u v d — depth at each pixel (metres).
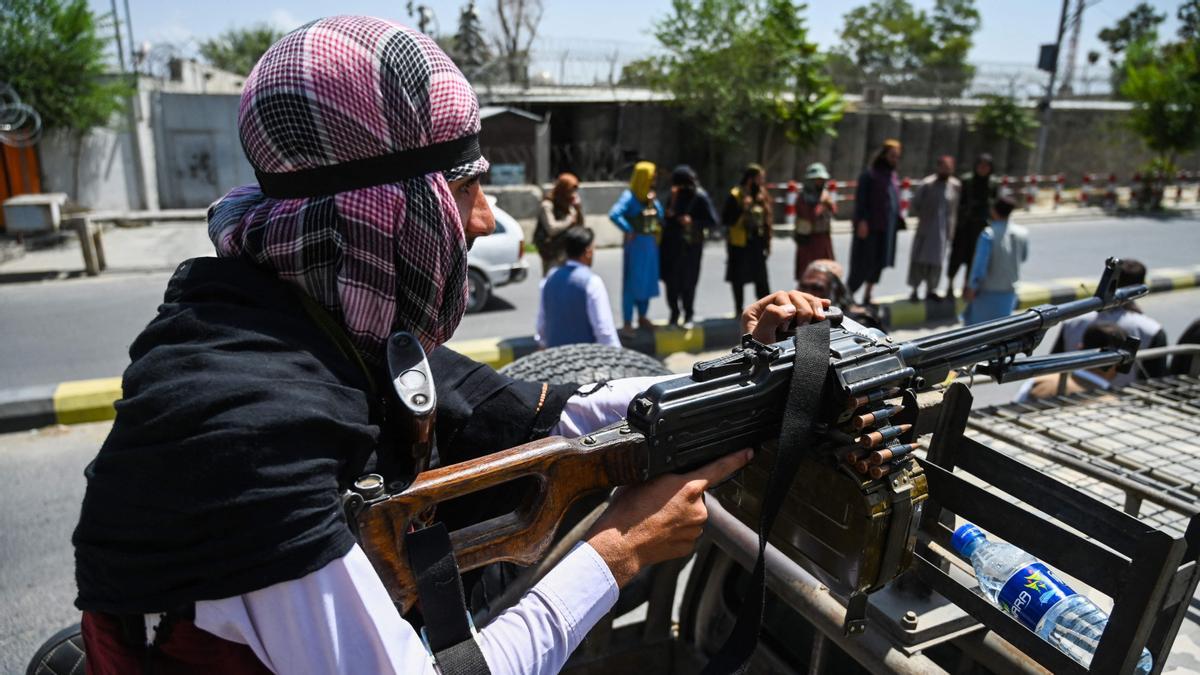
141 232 13.23
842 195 15.59
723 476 1.09
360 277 0.90
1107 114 20.34
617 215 6.81
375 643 0.79
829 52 17.59
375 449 0.92
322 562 0.76
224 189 16.20
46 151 13.60
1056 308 1.41
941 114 18.59
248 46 31.12
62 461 4.73
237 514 0.74
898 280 10.15
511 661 0.88
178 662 0.88
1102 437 2.27
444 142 0.94
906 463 1.09
